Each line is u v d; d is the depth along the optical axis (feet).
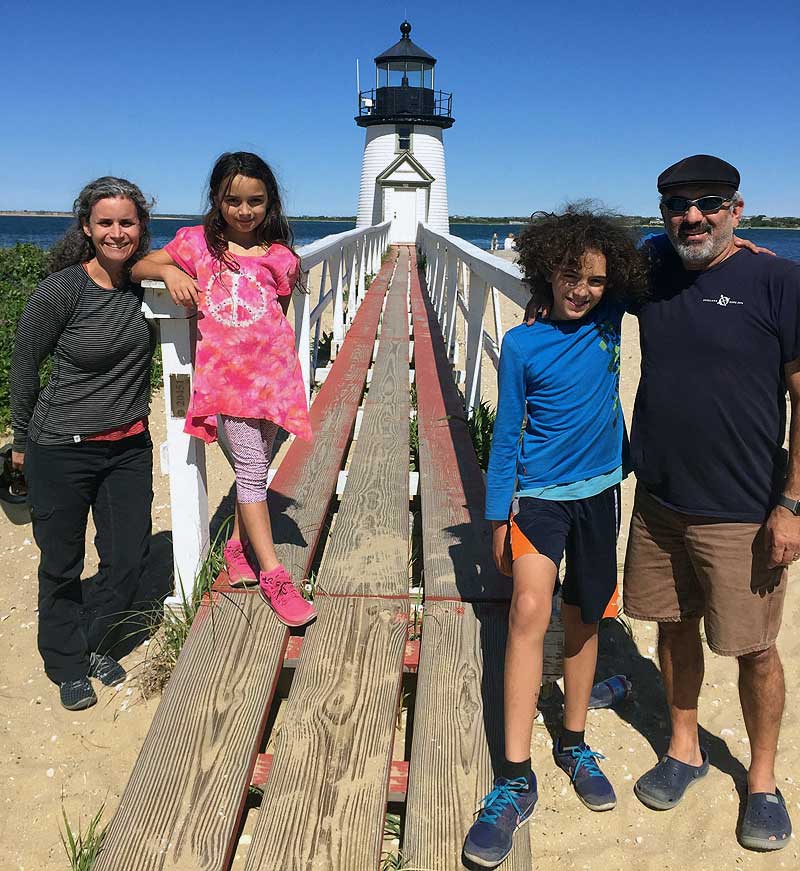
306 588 11.68
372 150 106.01
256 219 9.49
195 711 9.00
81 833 8.73
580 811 9.14
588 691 9.23
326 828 7.66
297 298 18.90
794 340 7.51
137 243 9.82
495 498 8.29
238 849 8.48
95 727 10.41
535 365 8.00
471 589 11.23
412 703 10.59
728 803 9.38
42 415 10.18
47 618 10.61
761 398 7.82
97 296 9.86
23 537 16.06
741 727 10.79
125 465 10.79
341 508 13.93
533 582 7.84
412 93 102.68
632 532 9.29
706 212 7.45
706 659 12.26
